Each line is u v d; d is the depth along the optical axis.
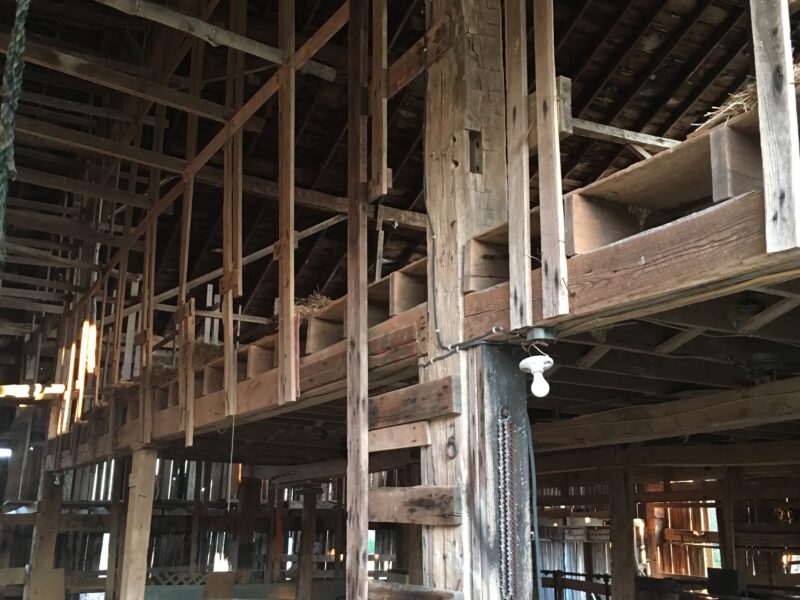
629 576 6.40
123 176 8.80
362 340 3.70
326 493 13.58
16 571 10.08
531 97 2.99
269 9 8.45
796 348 3.81
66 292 9.91
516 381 3.15
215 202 10.55
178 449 8.85
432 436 3.32
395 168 10.46
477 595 2.91
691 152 2.26
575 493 10.76
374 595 3.38
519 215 2.91
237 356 5.51
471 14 3.62
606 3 8.94
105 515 11.02
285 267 4.62
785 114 1.90
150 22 7.97
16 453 12.98
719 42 9.09
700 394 4.43
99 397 8.55
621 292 2.41
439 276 3.46
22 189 9.73
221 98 9.16
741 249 2.04
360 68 4.07
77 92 9.04
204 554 11.80
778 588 7.44
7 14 8.22
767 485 7.89
